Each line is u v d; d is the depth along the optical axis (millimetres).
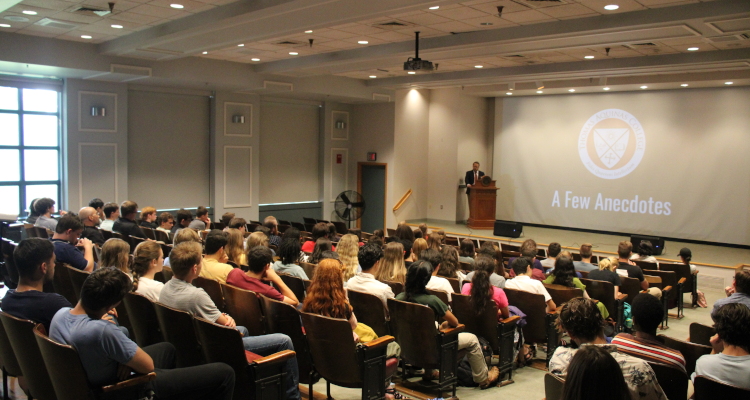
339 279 3389
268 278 3959
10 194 9578
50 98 9945
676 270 8031
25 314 2912
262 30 7121
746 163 11766
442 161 15141
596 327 2578
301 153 14234
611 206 13609
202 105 12109
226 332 2779
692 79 11078
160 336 3379
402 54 8977
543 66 10672
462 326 3826
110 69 9242
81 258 4566
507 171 15320
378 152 14547
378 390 3316
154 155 11406
